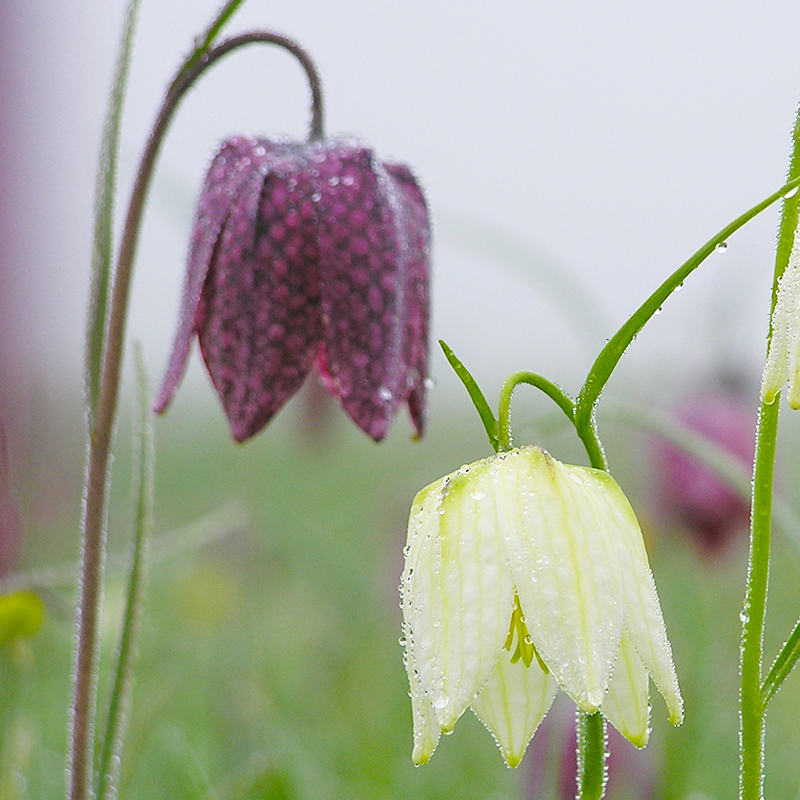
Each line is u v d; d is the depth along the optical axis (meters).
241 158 0.50
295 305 0.50
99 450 0.49
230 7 0.49
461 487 0.45
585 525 0.45
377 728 0.62
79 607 0.49
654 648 0.45
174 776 0.57
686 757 0.56
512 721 0.47
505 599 0.45
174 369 0.50
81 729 0.49
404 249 0.50
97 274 0.49
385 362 0.50
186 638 0.64
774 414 0.45
